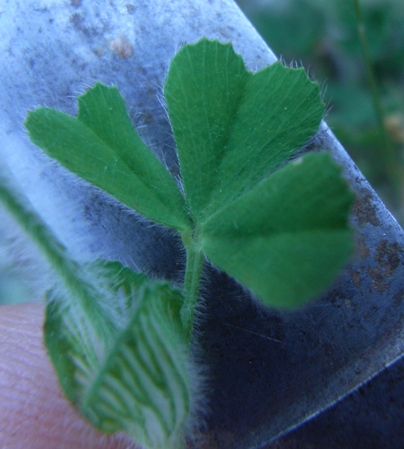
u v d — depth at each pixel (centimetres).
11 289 6
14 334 5
